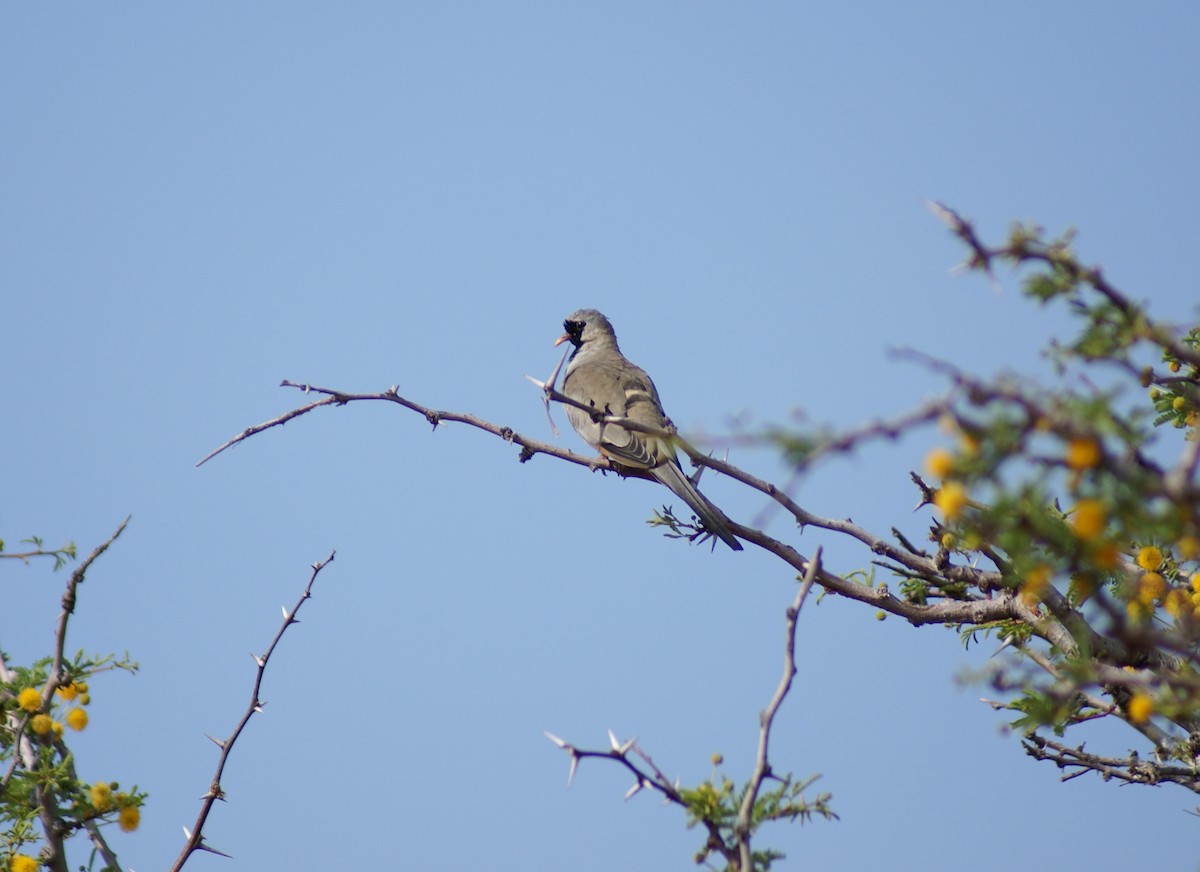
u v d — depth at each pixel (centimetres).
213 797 1192
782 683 816
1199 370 967
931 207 786
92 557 1164
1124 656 1154
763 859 816
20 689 1183
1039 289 775
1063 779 1218
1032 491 664
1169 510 647
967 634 1365
